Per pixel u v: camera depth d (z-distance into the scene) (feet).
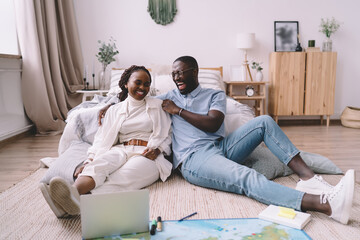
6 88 10.17
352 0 13.83
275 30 13.67
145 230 4.05
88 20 13.23
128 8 13.26
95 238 3.91
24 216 4.78
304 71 13.23
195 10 13.46
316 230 4.20
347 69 14.29
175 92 6.59
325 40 13.70
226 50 13.73
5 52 11.03
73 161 5.98
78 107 8.05
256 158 6.70
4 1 10.80
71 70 12.83
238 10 13.56
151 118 5.98
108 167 5.11
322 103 13.41
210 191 5.65
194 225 4.25
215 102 6.08
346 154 8.60
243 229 4.11
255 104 13.78
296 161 5.16
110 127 5.95
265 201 4.88
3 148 9.48
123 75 6.27
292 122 14.40
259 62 13.93
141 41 13.47
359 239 3.98
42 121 11.35
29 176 6.75
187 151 5.91
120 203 3.95
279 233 4.00
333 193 4.33
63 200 4.26
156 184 6.08
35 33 10.68
